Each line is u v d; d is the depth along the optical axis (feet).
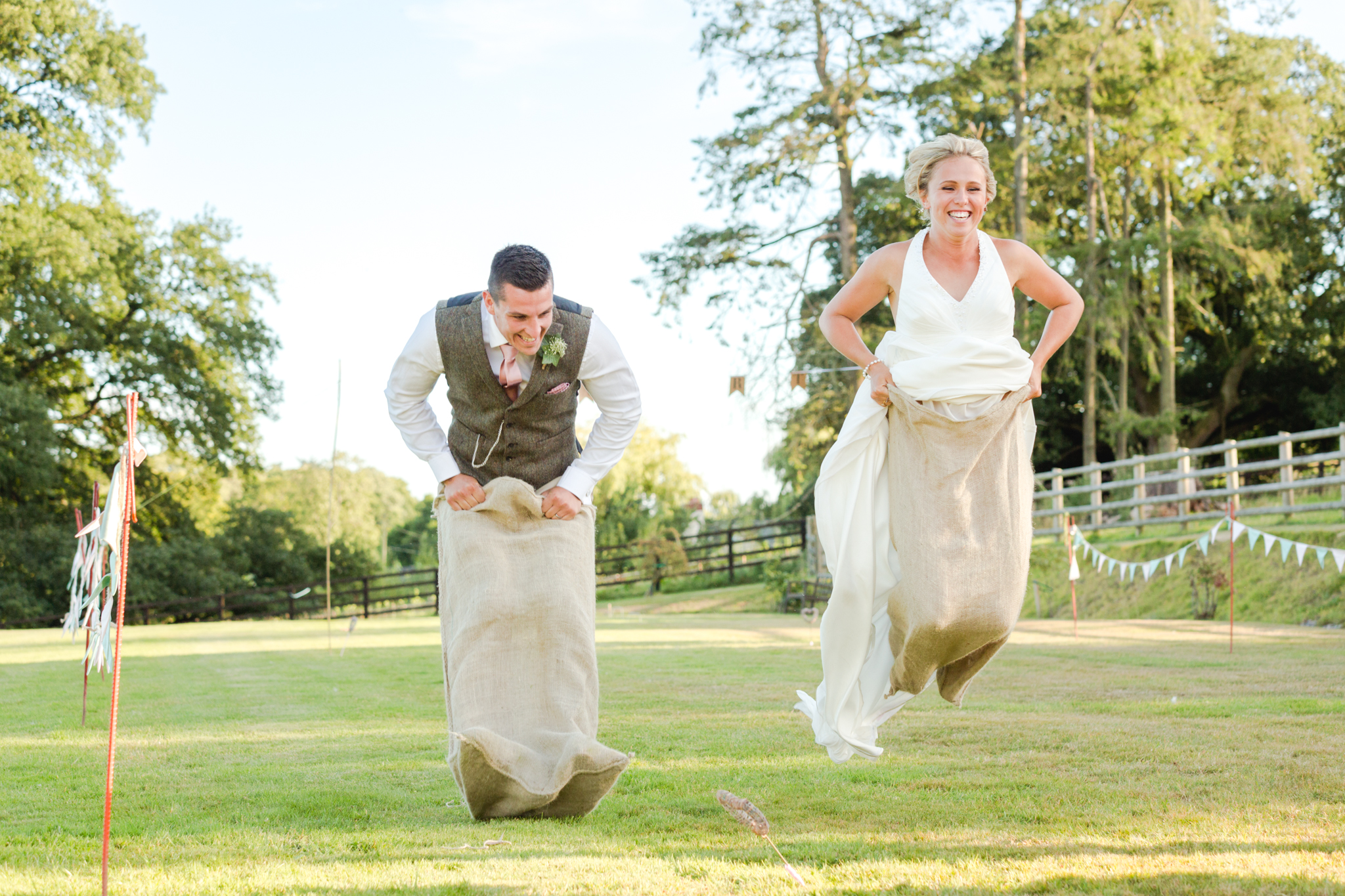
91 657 13.17
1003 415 11.75
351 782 13.99
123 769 15.11
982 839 10.12
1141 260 82.12
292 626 70.23
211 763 15.64
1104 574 53.42
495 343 11.85
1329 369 98.37
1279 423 105.60
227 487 147.23
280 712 21.86
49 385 104.32
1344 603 39.17
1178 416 82.48
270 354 110.01
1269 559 44.98
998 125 88.69
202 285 108.37
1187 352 102.73
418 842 10.52
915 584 11.57
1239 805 11.21
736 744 16.38
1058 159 86.89
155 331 104.63
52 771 15.06
